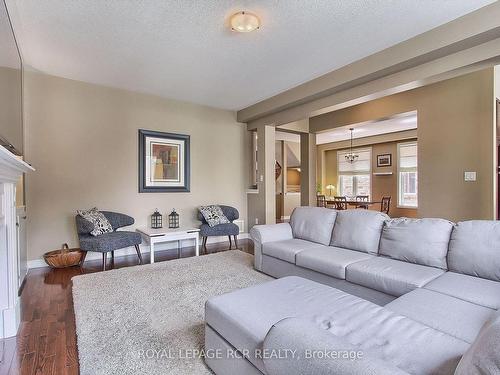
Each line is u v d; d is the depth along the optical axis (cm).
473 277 195
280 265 307
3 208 199
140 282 305
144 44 297
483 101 371
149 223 459
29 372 163
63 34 276
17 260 239
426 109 432
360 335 120
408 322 131
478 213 375
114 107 429
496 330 73
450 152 402
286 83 412
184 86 424
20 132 283
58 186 386
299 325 104
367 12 244
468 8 240
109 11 240
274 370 98
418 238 231
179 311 236
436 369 98
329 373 80
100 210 416
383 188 887
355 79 341
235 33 277
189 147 500
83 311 236
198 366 165
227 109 547
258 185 544
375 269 219
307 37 285
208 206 493
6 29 203
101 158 418
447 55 279
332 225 312
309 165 671
